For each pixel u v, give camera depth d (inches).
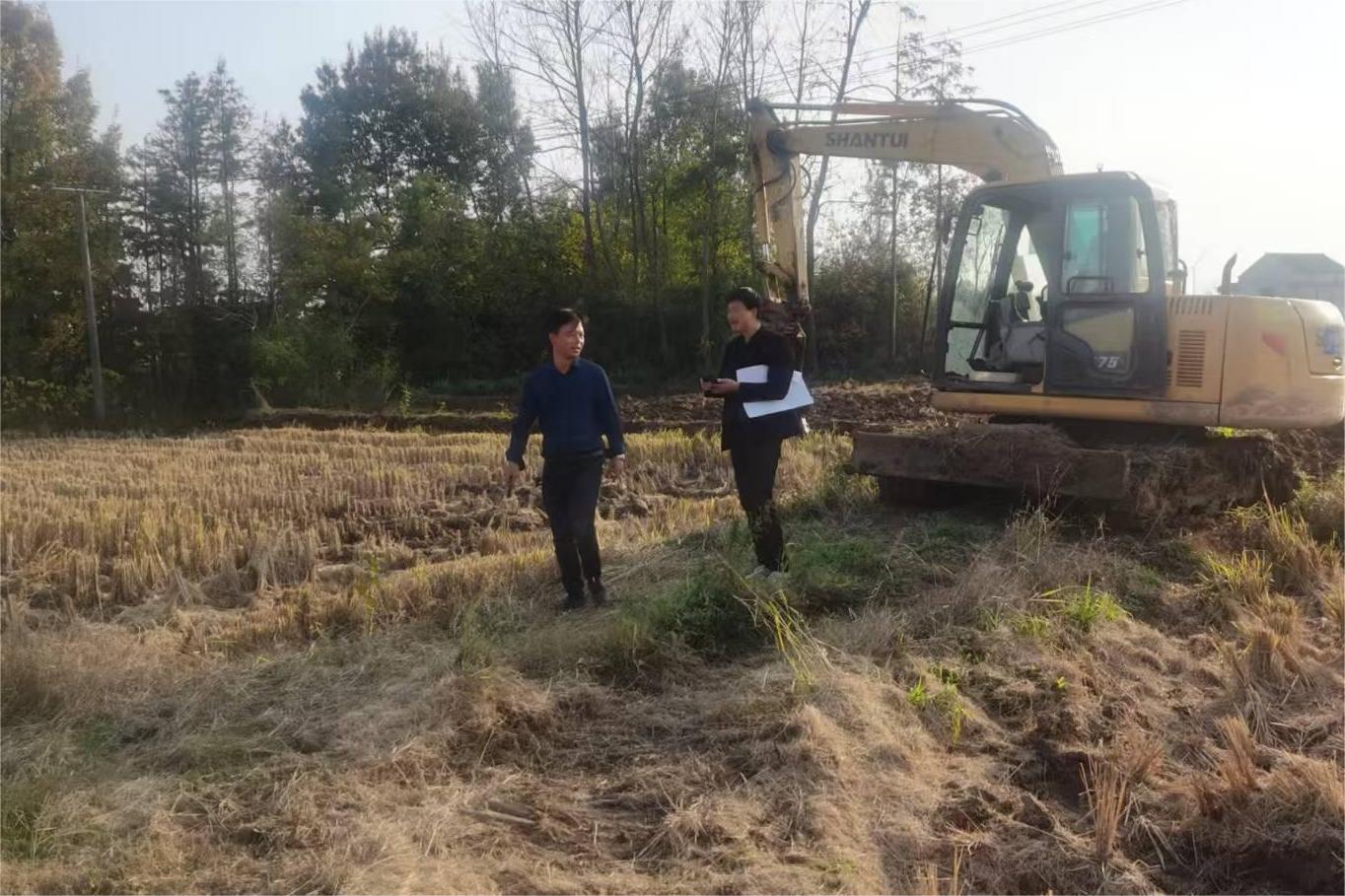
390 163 1598.2
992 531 278.5
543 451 236.5
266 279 1257.4
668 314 1216.8
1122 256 297.1
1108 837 140.9
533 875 129.6
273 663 201.2
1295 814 147.4
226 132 1358.3
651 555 275.9
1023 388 316.8
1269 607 226.1
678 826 139.9
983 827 145.4
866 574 242.7
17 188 1157.7
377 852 132.3
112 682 190.7
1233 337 285.3
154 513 357.1
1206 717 180.5
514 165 1395.2
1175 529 279.6
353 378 1101.7
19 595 277.7
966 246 330.0
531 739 166.1
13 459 555.8
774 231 374.3
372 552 322.7
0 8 1250.0
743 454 243.8
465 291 1263.5
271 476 467.5
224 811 143.7
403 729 165.9
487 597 241.0
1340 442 359.9
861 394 897.5
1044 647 198.1
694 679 190.5
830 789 147.1
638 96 1245.7
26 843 136.9
